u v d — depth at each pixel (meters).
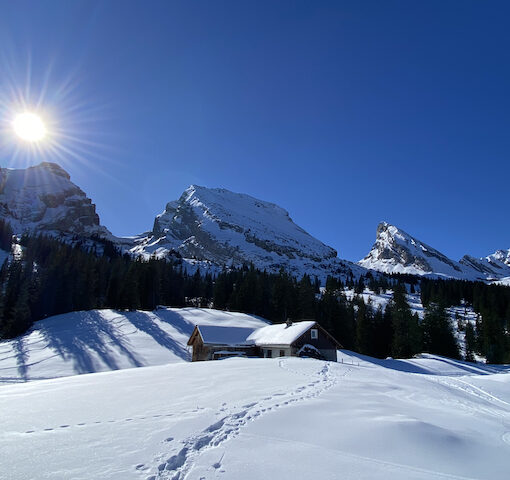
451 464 6.50
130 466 6.01
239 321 70.12
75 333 54.38
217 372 18.44
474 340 74.38
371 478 5.65
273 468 5.97
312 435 7.73
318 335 41.00
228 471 5.83
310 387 14.09
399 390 15.70
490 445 7.96
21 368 38.50
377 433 7.88
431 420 9.85
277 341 39.81
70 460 6.27
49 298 73.44
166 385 14.38
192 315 70.94
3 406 10.95
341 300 80.12
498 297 108.12
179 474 5.71
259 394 12.26
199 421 8.69
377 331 70.44
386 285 175.25
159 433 7.76
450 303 126.94
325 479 5.57
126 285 75.25
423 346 65.12
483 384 23.05
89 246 191.50
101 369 39.28
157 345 51.12
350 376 19.84
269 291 89.12
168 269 103.44
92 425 8.52
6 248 134.12
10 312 58.78
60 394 13.00
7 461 6.23
